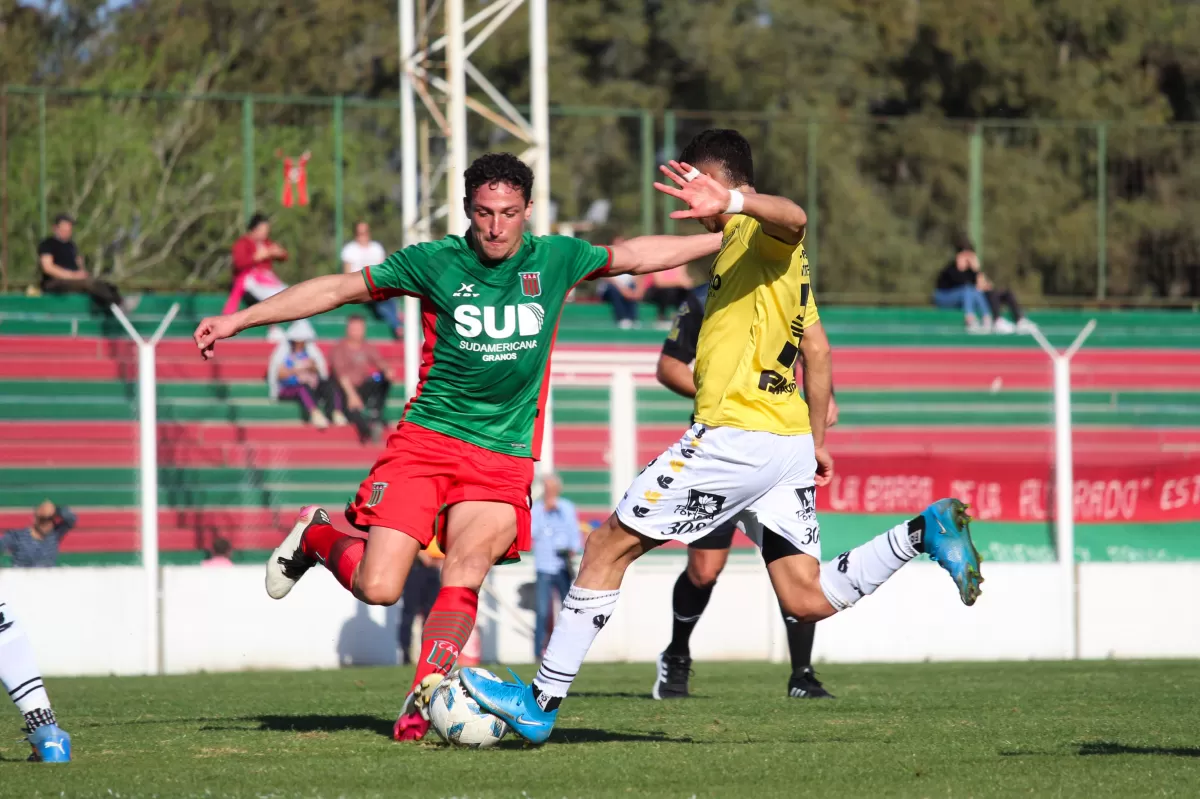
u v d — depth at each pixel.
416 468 12.18
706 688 20.56
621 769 10.30
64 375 43.28
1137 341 54.28
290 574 12.90
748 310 11.55
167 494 41.00
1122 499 41.38
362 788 9.47
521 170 11.76
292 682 24.78
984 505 40.34
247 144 50.31
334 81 79.62
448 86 38.78
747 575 36.59
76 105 56.53
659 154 72.06
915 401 50.50
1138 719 14.04
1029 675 24.23
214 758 10.89
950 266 53.47
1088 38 83.50
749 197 10.73
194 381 44.12
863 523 39.81
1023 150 64.44
